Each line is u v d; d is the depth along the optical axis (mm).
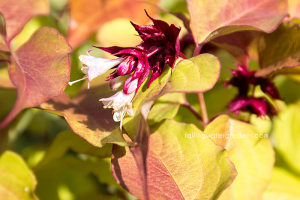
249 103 309
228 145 300
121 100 265
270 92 310
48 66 266
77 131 271
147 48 270
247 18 302
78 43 322
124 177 268
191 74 263
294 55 295
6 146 323
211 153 276
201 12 302
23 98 250
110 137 269
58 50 271
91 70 266
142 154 245
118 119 267
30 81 257
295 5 331
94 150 303
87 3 323
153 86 270
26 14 312
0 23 287
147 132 249
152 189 270
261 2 308
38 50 275
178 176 274
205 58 266
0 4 314
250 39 322
